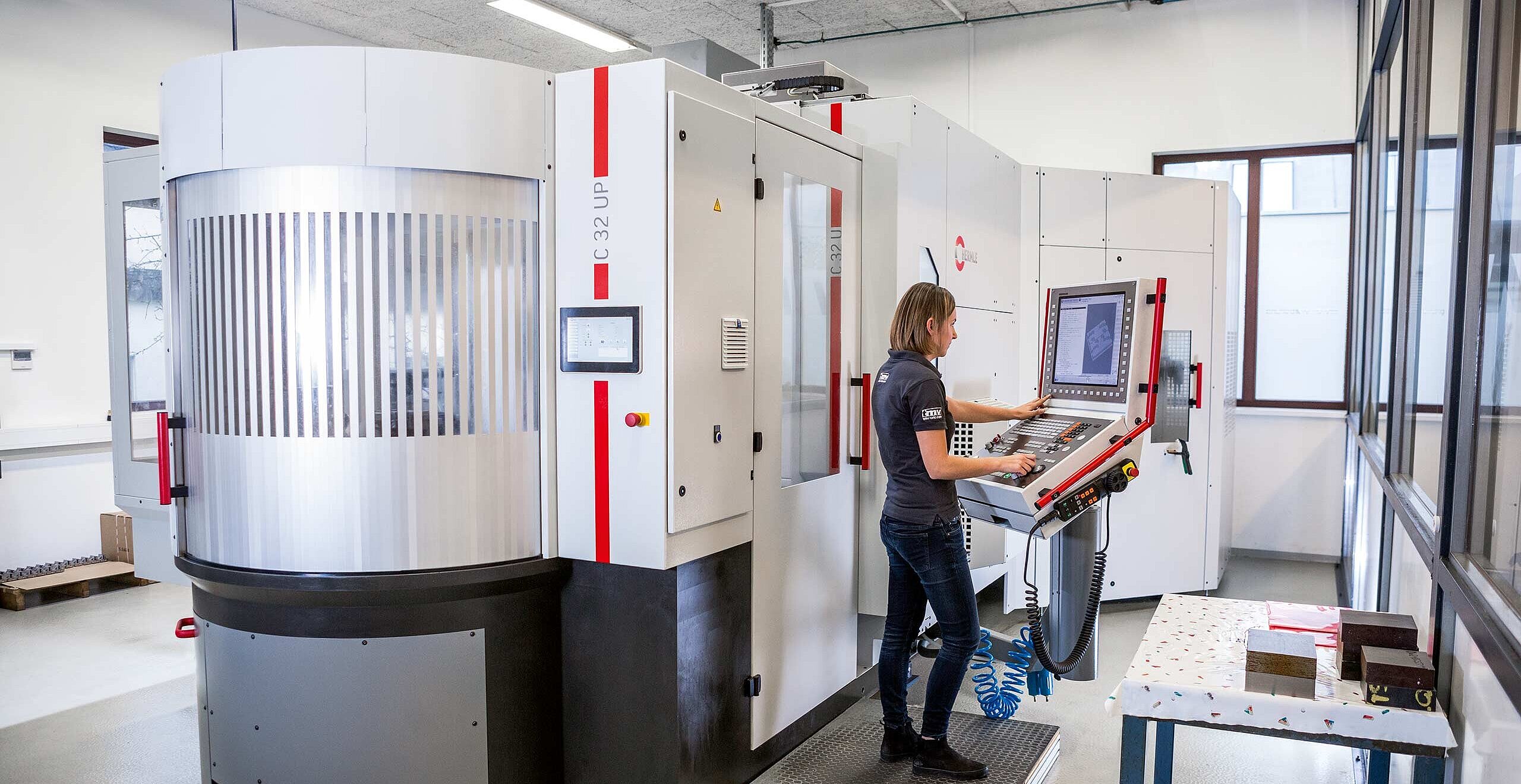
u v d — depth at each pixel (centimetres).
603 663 252
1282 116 592
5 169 518
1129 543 474
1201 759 309
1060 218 464
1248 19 596
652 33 700
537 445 247
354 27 683
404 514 232
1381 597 319
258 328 234
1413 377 272
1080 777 294
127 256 350
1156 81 621
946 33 682
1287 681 183
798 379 298
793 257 289
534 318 245
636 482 236
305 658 239
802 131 289
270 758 246
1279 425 607
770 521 280
